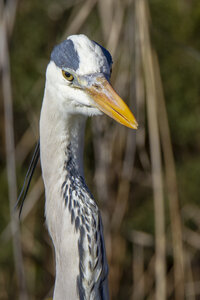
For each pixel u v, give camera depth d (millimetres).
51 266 6746
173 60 7031
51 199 3572
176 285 6188
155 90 5188
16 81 6906
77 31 5668
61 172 3527
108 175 5820
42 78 6691
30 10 7105
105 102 3301
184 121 7039
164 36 6133
